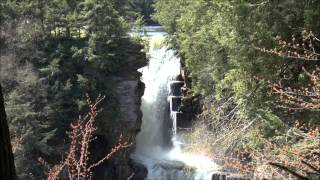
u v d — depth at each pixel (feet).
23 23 106.32
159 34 154.20
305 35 38.06
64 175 72.69
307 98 33.09
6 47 101.81
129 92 106.63
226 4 46.39
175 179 98.17
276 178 22.31
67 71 101.35
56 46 105.91
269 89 40.40
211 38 58.34
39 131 84.89
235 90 45.42
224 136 43.34
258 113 40.14
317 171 15.11
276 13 41.09
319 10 38.68
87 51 102.42
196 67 69.82
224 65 56.13
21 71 94.27
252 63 42.19
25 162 77.36
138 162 106.11
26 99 90.68
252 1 43.78
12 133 77.61
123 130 103.40
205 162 91.71
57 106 94.17
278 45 40.06
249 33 42.88
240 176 31.96
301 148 22.43
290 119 37.78
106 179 100.12
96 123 96.78
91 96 99.04
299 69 41.34
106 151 102.27
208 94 67.21
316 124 33.83
